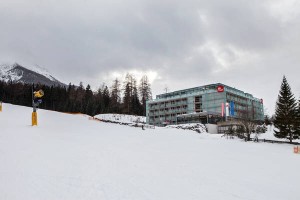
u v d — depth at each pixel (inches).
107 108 4244.6
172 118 3516.2
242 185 445.1
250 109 3184.1
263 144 1456.7
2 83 4259.4
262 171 595.2
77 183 351.3
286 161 802.2
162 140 1152.8
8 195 282.2
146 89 4463.6
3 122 1053.2
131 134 1275.8
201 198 351.6
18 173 361.1
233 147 1139.3
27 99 4200.3
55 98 4411.9
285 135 1684.3
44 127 1045.2
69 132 1001.5
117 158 565.0
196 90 3454.7
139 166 510.6
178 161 624.7
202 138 1593.3
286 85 1764.3
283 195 408.2
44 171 387.5
